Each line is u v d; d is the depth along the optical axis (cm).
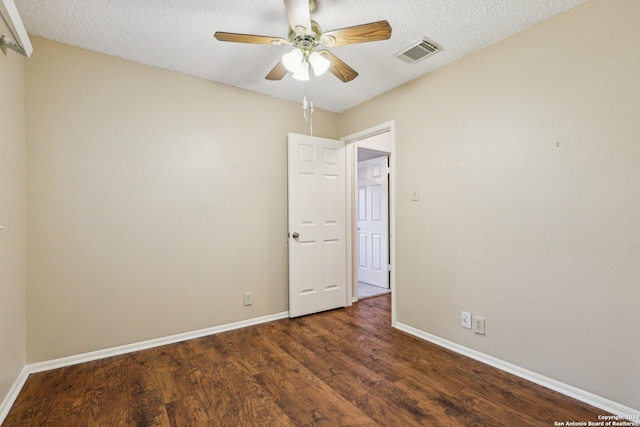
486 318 215
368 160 473
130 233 234
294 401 171
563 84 179
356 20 190
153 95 245
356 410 163
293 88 289
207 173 268
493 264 212
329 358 222
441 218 245
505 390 181
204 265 266
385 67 248
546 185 185
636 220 154
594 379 168
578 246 173
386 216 441
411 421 155
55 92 209
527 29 195
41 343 203
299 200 312
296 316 310
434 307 250
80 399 173
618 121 159
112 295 227
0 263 160
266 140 302
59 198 209
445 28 197
